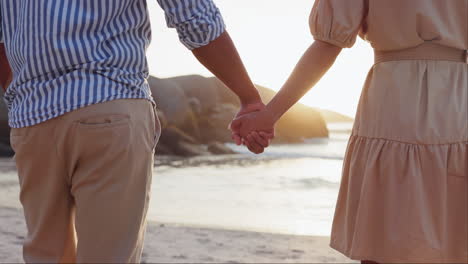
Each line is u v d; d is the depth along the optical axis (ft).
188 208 29.91
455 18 6.28
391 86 6.30
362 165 6.50
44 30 5.41
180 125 99.66
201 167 60.03
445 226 6.22
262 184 43.93
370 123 6.44
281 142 122.21
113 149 5.45
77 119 5.38
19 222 18.79
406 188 6.19
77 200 5.59
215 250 15.47
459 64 6.40
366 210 6.33
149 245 15.96
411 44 6.25
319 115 132.77
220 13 6.31
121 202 5.53
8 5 5.78
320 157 79.77
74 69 5.43
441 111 6.22
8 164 50.88
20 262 13.20
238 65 6.55
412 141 6.17
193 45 6.26
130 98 5.59
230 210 29.58
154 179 46.62
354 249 6.39
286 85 6.94
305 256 15.07
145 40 5.93
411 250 6.14
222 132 108.27
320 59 6.61
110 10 5.54
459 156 6.25
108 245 5.51
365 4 6.45
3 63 6.93
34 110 5.45
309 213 29.27
